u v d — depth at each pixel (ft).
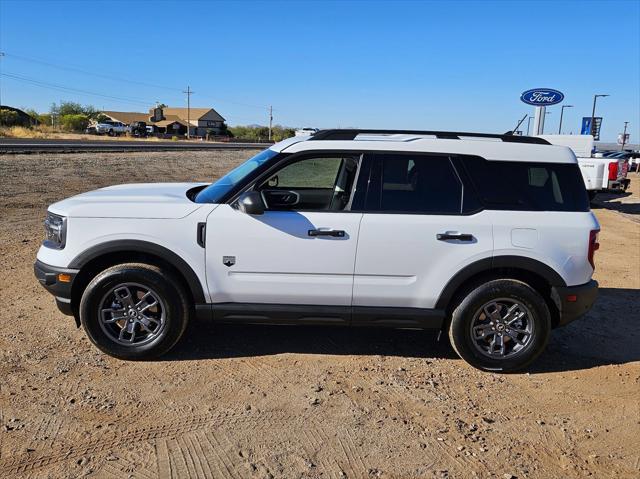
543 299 15.03
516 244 14.71
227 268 14.74
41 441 11.10
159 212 14.69
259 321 15.17
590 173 54.54
